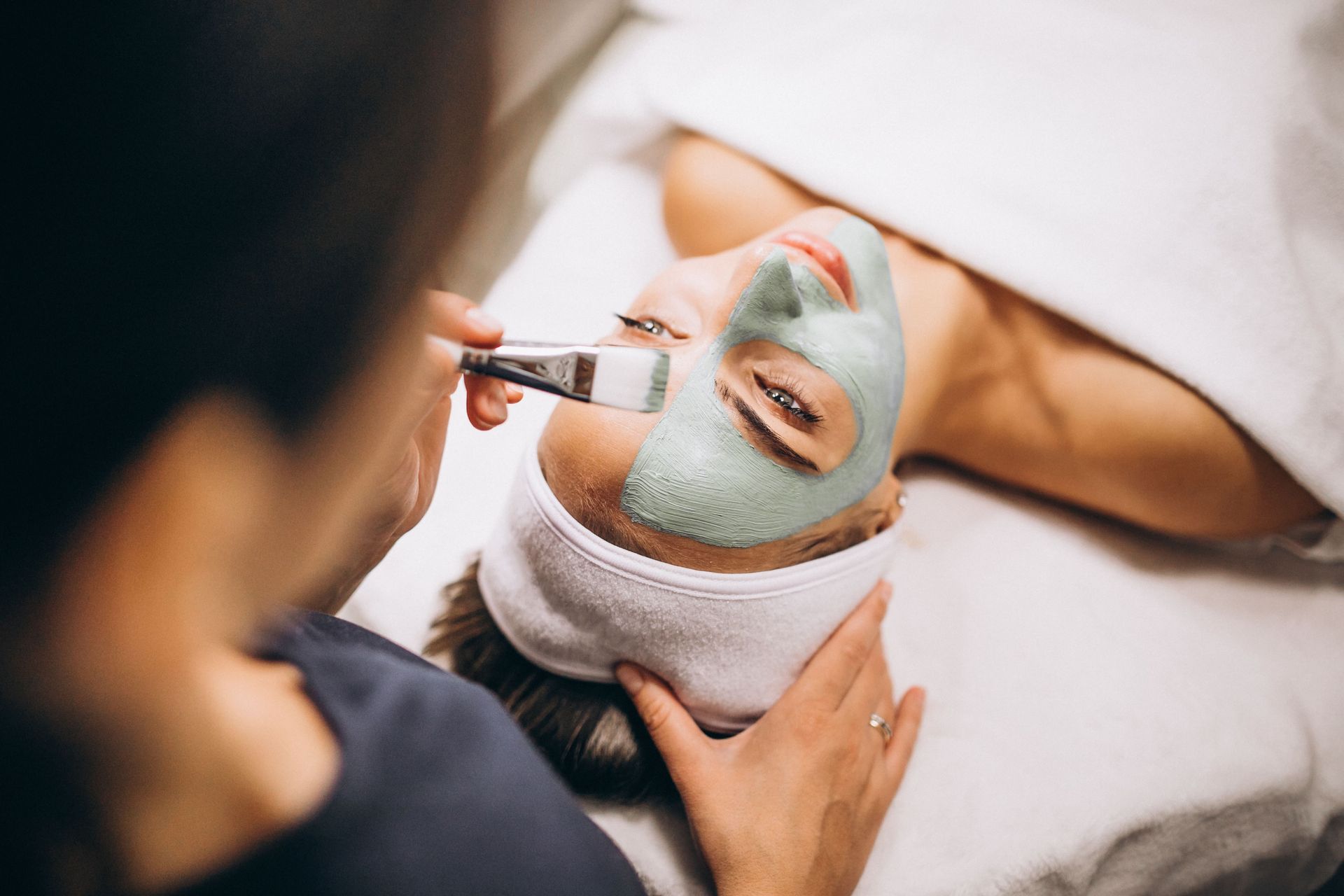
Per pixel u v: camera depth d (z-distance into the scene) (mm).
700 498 735
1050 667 964
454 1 194
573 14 1269
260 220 198
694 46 1227
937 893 826
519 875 376
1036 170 1014
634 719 823
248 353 211
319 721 365
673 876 816
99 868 289
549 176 1374
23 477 213
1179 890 931
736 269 762
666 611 752
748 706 816
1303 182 978
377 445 255
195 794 298
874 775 800
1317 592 1022
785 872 703
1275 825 912
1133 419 971
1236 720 922
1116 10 1056
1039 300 971
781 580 764
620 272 1242
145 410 211
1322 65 995
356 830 339
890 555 871
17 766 254
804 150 1054
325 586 587
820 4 1185
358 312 215
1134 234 973
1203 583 1035
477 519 1038
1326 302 980
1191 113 989
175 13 183
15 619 228
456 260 235
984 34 1087
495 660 851
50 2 177
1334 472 928
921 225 1000
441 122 204
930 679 971
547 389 508
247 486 233
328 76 192
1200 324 948
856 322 795
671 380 755
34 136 183
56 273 193
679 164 1136
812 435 755
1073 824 858
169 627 250
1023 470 1073
